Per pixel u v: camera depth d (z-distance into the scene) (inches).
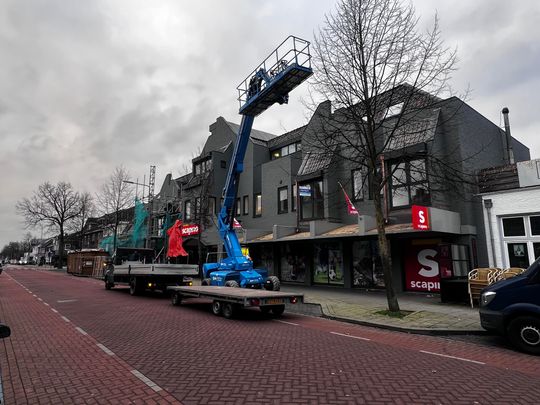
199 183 1069.1
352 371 234.2
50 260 3545.8
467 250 578.6
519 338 288.5
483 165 659.4
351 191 748.0
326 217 755.4
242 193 1065.5
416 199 624.4
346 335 350.0
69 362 257.0
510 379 221.5
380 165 625.3
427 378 222.1
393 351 288.8
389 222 638.5
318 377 222.1
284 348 293.0
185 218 1186.6
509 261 557.0
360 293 651.5
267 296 428.1
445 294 515.5
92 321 415.8
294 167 887.1
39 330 367.9
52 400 191.3
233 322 414.9
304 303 485.1
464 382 215.3
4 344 310.2
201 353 277.4
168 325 391.9
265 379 218.4
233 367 241.9
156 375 227.3
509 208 559.2
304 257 839.1
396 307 438.0
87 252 1594.5
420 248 639.8
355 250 734.5
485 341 329.1
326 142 568.1
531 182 542.3
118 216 1517.0
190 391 200.4
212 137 1226.0
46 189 2089.1
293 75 488.7
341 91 464.4
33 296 688.4
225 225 625.6
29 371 237.9
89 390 204.1
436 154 596.1
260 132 1222.9
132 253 840.9
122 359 263.0
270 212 936.9
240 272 585.0
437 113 622.8
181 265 690.8
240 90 597.6
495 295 303.0
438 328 361.1
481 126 677.3
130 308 522.9
